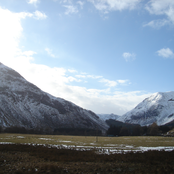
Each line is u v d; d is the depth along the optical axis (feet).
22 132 510.99
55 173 62.49
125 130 576.61
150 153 103.60
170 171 66.33
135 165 77.51
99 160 86.69
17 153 102.42
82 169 69.21
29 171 62.13
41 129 628.69
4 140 189.26
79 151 114.52
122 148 139.95
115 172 66.13
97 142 202.80
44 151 111.45
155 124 478.18
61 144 167.53
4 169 65.98
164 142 199.41
